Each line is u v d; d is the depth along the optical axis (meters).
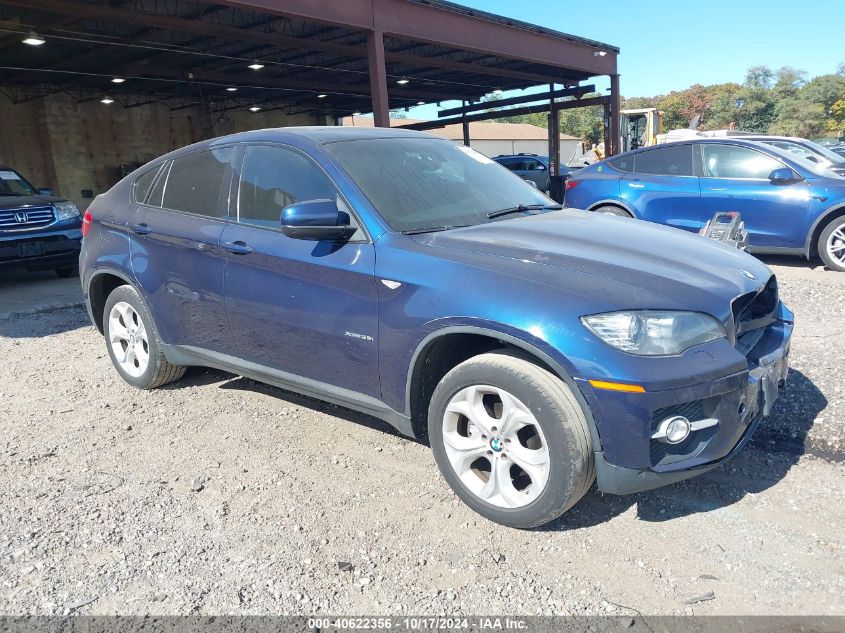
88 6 11.49
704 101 103.25
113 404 4.41
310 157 3.51
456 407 2.88
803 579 2.43
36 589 2.51
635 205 8.69
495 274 2.76
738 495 3.03
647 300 2.54
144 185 4.49
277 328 3.51
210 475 3.39
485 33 15.01
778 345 3.04
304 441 3.77
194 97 26.42
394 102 30.27
